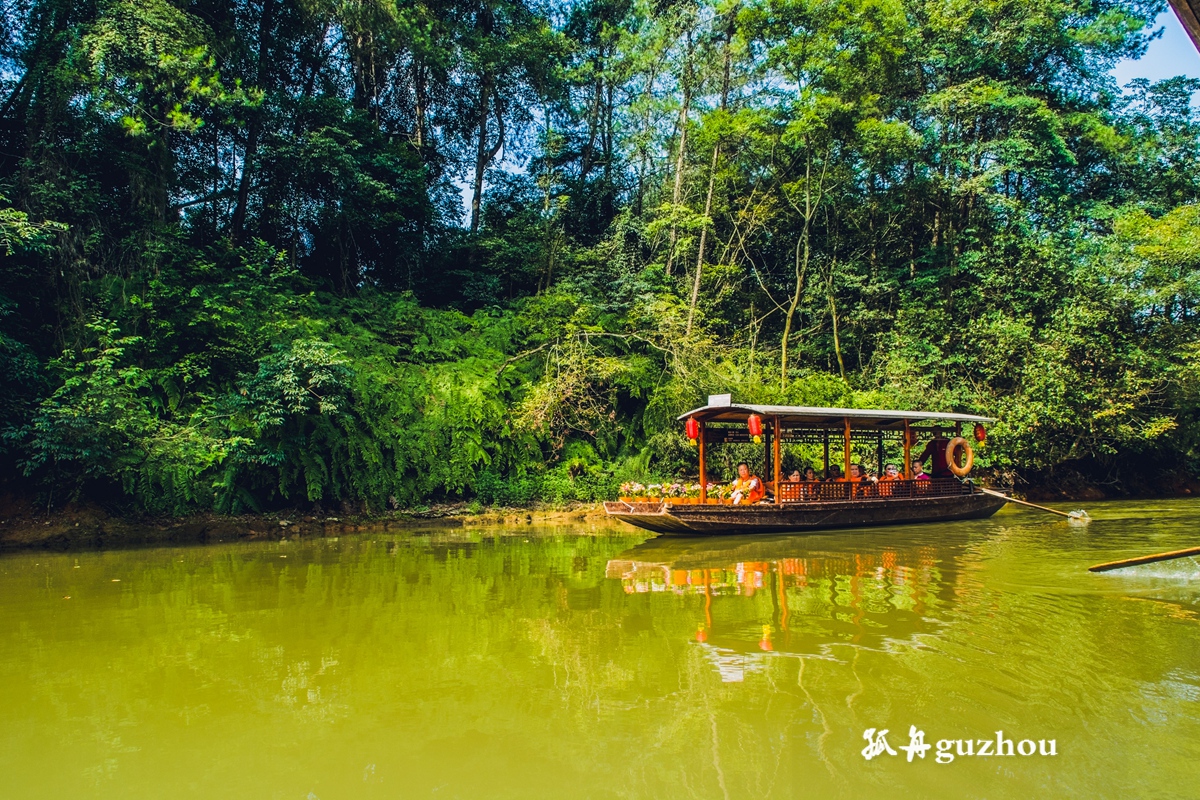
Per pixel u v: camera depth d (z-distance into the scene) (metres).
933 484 14.67
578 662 5.18
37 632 5.93
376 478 13.84
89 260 13.20
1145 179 23.03
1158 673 4.87
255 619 6.35
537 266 20.62
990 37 21.84
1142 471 22.45
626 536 12.09
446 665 5.14
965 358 20.58
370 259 20.27
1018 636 5.69
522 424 15.55
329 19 18.53
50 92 13.16
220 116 16.28
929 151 22.47
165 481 11.34
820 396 19.52
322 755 3.79
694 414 12.98
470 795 3.38
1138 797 3.34
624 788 3.45
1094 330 18.95
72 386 10.87
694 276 22.27
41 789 3.42
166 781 3.51
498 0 22.73
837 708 4.34
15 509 10.89
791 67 19.67
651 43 21.73
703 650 5.43
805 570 8.71
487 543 11.23
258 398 12.04
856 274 22.94
